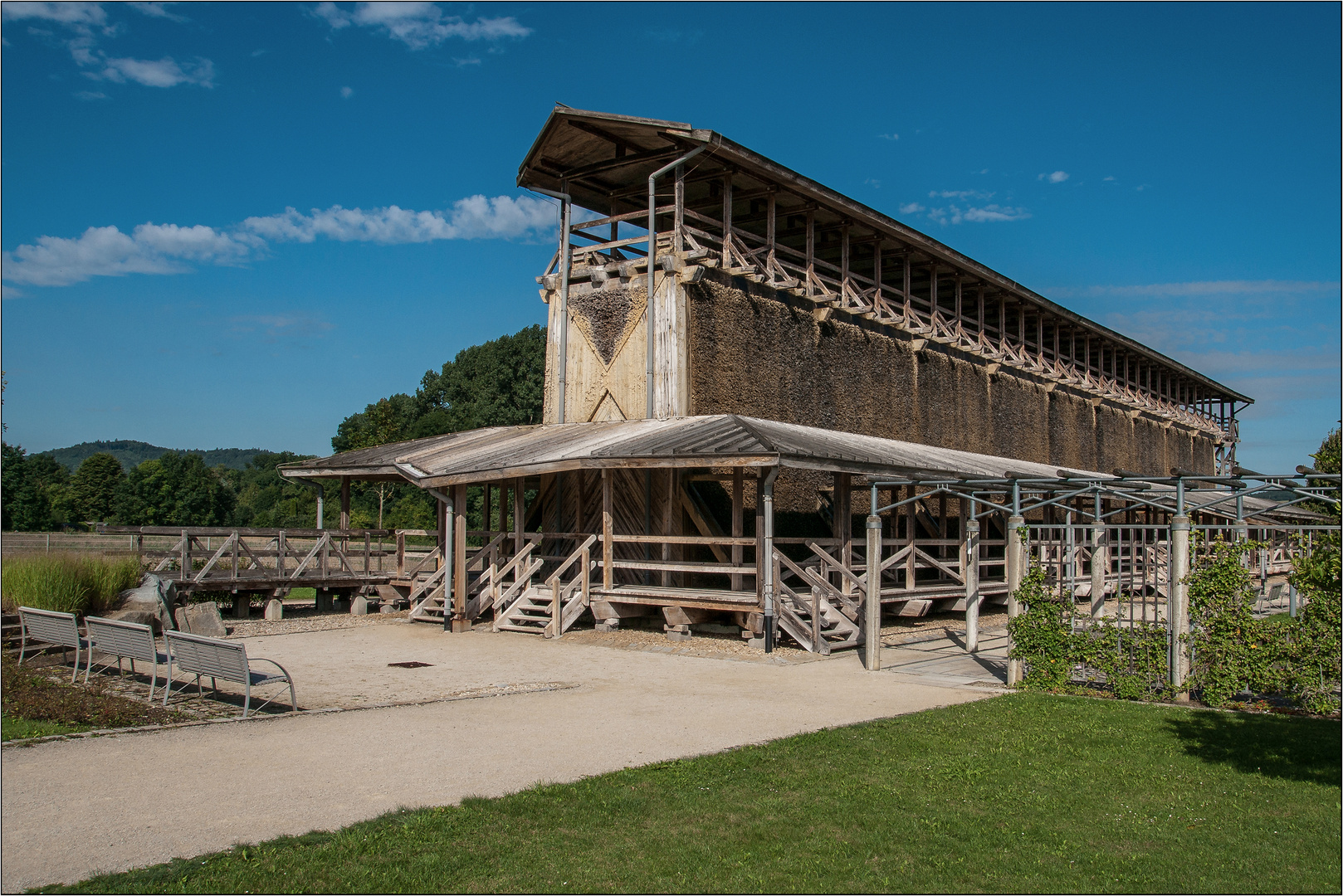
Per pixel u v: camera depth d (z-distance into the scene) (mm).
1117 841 5980
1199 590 10375
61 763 7539
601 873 5414
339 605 21422
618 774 7270
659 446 15203
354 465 19875
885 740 8430
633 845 5844
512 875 5371
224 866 5371
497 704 10250
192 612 16281
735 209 23234
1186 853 5781
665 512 18016
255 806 6520
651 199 19641
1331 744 8312
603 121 19000
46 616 11719
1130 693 10570
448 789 6961
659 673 12430
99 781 7066
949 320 30250
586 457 15555
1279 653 9797
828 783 7105
